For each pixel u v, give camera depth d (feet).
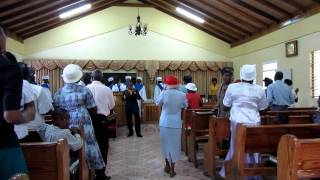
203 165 15.43
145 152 19.66
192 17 35.86
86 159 11.46
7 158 5.16
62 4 29.84
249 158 11.54
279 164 7.06
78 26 37.14
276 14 26.89
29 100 5.82
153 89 37.91
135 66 37.68
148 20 38.32
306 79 24.20
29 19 30.35
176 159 14.39
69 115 11.19
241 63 36.81
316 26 22.79
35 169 6.90
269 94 19.53
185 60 38.86
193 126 16.26
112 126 24.91
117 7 37.76
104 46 37.55
